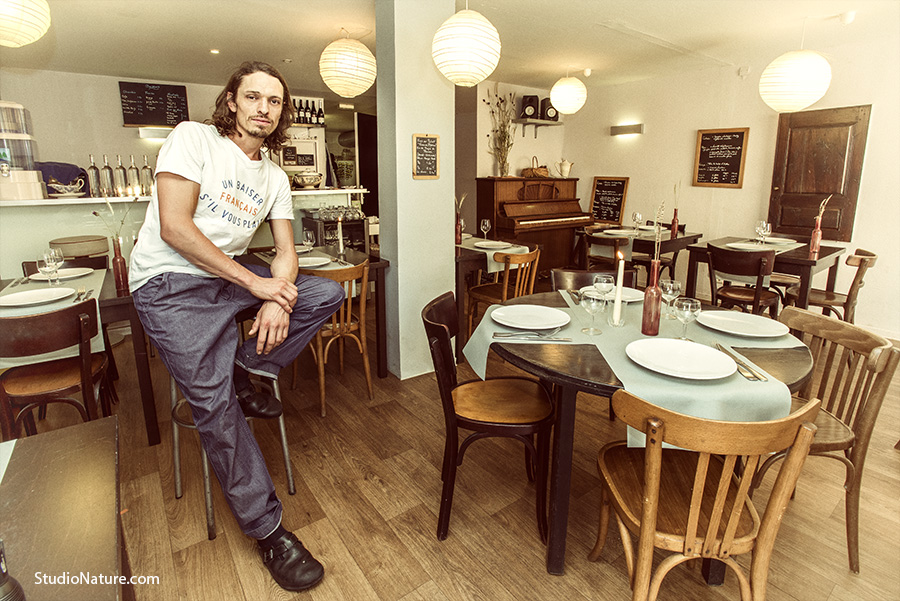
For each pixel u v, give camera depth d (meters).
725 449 1.08
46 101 5.32
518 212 6.06
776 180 4.89
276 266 1.90
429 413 2.88
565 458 1.58
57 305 2.27
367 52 3.45
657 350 1.60
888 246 4.35
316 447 2.51
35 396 2.08
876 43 4.21
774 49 4.53
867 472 2.30
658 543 1.26
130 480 2.22
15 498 0.95
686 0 3.30
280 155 5.43
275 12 3.49
